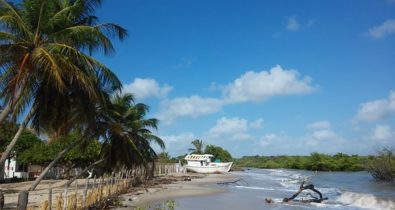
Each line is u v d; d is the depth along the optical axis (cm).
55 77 1931
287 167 15225
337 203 3316
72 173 5794
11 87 1852
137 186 4809
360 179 6962
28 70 1892
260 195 3953
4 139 4775
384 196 3769
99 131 3262
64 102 2258
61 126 2366
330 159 11962
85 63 2067
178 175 7912
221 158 11775
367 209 2980
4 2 1988
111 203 2900
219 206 3034
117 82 2277
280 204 3203
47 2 2030
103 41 2186
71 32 2073
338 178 7325
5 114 2047
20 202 1720
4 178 4919
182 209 2827
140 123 4519
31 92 2148
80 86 2172
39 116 2291
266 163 16838
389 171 6094
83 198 2322
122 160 3894
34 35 2025
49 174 5753
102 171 4175
